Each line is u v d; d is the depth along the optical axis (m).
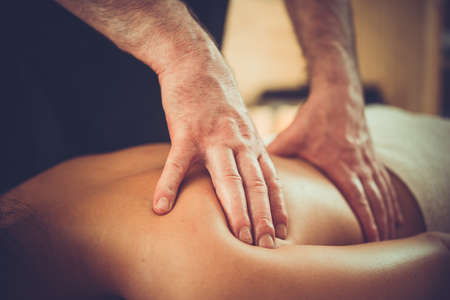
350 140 0.64
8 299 0.39
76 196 0.45
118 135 0.90
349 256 0.38
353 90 0.71
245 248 0.35
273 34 2.54
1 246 0.40
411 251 0.40
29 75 0.79
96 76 0.82
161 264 0.35
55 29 0.76
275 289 0.33
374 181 0.62
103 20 0.50
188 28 0.49
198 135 0.44
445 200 0.67
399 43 3.06
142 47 0.50
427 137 0.81
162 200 0.39
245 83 2.63
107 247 0.38
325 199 0.54
